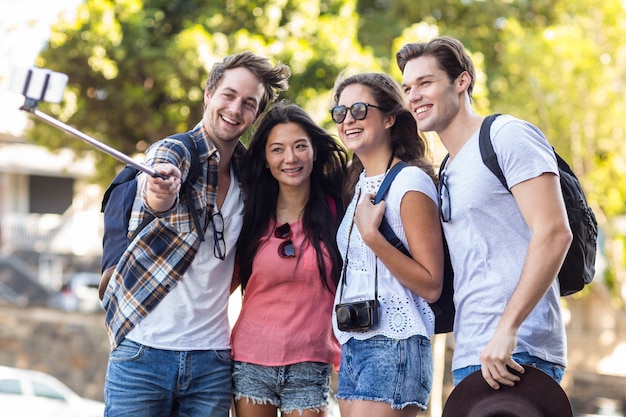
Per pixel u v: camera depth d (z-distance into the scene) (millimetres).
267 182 4617
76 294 24234
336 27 14492
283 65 4535
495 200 3771
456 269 3896
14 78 3436
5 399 14070
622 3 16266
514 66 16750
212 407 4434
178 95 14391
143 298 4312
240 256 4625
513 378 3613
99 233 28375
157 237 4297
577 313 26172
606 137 16688
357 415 4137
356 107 4297
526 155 3697
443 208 3928
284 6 14562
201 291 4367
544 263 3607
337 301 4281
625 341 25453
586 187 16938
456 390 3740
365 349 4172
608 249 17969
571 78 16297
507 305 3654
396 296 4148
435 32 15477
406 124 4367
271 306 4539
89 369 20156
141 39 14500
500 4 19109
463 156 3873
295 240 4559
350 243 4281
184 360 4328
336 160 4750
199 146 4359
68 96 14805
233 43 14000
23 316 20672
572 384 25703
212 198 4363
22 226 28078
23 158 26656
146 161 4156
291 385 4523
